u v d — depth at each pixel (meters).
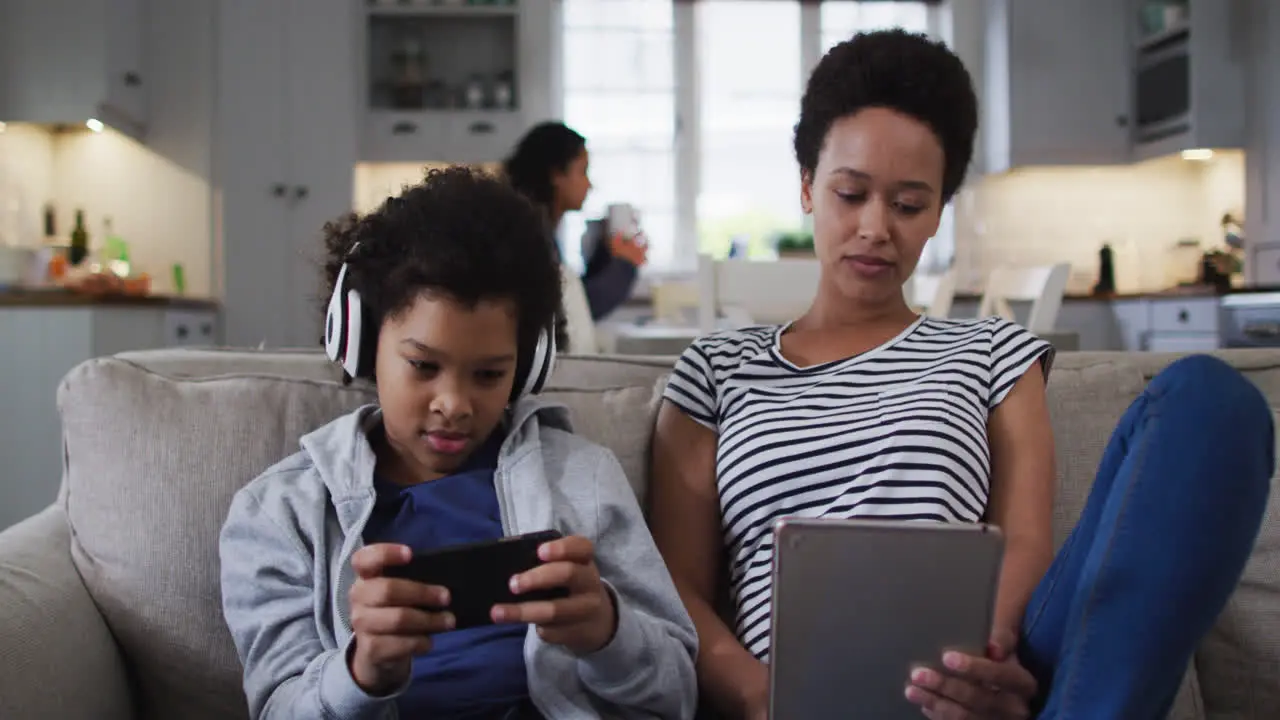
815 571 0.77
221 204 4.34
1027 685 0.81
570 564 0.80
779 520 0.78
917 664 0.79
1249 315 3.86
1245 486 0.70
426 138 4.64
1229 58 4.46
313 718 0.84
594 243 3.21
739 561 1.11
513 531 0.99
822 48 4.96
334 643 0.94
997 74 4.91
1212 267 4.54
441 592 0.78
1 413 3.23
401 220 0.93
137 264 4.35
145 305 3.57
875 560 0.77
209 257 4.34
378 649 0.77
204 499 1.07
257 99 4.37
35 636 0.93
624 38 4.91
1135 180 5.05
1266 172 4.38
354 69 4.48
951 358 1.13
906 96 1.13
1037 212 5.05
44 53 3.92
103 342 3.31
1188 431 0.72
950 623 0.79
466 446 0.96
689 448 1.19
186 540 1.06
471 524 0.99
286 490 1.00
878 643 0.79
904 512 1.03
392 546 0.78
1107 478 0.79
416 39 4.80
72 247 4.14
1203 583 0.70
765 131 5.00
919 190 1.13
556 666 0.93
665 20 4.93
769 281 2.59
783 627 0.78
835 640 0.79
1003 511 1.06
